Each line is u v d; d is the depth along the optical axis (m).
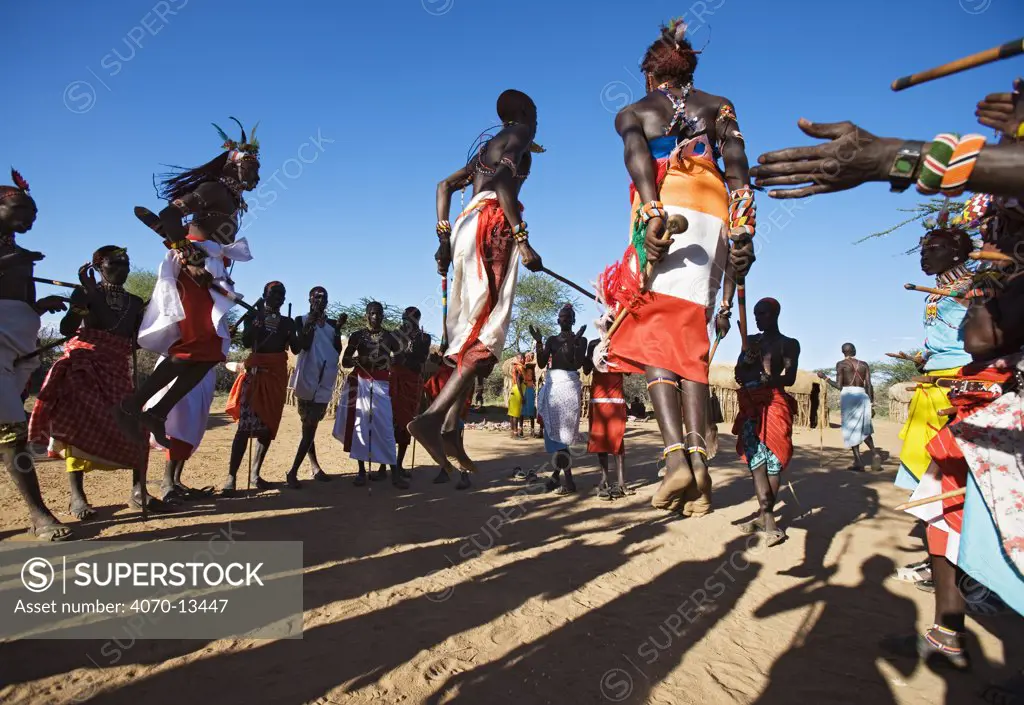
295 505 6.92
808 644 3.84
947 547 3.39
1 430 5.05
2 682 3.06
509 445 13.02
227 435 13.17
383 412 8.12
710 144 2.94
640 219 2.78
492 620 4.03
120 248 5.94
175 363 4.07
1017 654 3.75
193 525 5.85
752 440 5.96
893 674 3.50
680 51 2.99
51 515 5.33
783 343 6.03
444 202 3.84
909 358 4.93
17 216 4.94
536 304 36.94
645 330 2.84
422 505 7.18
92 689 3.03
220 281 4.23
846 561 5.41
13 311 5.00
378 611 4.08
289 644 3.57
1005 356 2.97
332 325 8.38
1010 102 2.15
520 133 3.60
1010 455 2.76
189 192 4.30
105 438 5.77
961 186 1.75
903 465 4.99
